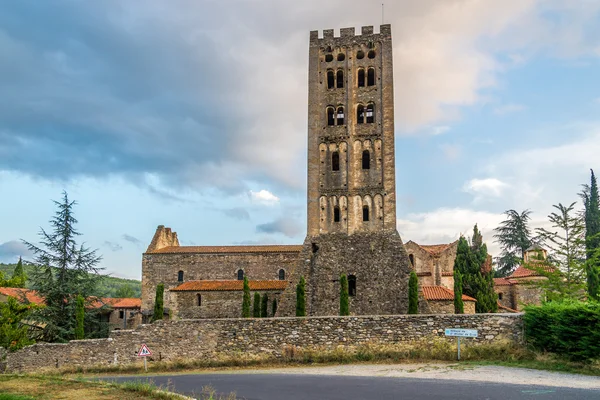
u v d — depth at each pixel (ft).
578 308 102.32
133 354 145.28
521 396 74.13
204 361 137.59
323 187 196.95
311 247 191.31
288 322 137.80
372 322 133.18
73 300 211.00
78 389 83.05
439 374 98.58
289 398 78.89
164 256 257.34
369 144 198.18
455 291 169.37
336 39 208.23
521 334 119.85
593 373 91.86
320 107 203.82
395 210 190.70
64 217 223.71
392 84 201.67
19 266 295.48
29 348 150.10
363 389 84.99
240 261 250.98
